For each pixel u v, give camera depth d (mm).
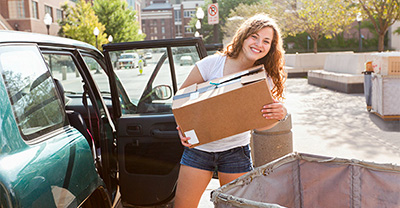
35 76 2191
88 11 36594
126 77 3170
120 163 3168
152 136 3127
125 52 3094
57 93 2400
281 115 1982
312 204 2189
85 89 3209
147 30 128500
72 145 2236
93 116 3895
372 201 2041
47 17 18703
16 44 2113
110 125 3262
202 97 1988
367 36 49062
